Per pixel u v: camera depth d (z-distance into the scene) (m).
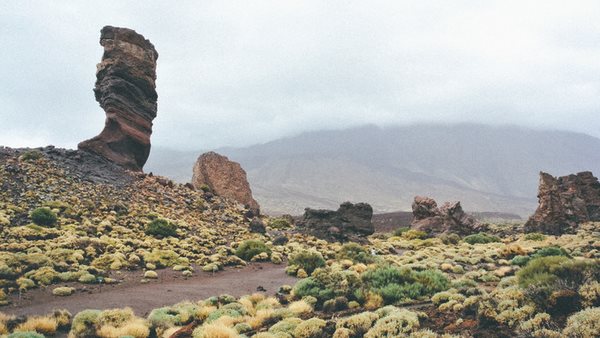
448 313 15.26
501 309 13.16
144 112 61.75
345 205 62.19
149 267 32.12
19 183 43.94
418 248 56.50
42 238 33.75
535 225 68.62
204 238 45.72
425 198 77.44
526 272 15.92
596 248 42.59
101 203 45.81
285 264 39.78
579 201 70.50
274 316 18.03
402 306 18.44
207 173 71.62
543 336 10.86
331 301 19.58
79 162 54.12
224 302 22.55
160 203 52.97
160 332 16.95
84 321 17.30
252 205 73.50
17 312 20.16
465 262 38.12
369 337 13.23
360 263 36.03
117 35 60.00
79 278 26.92
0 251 29.17
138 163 61.75
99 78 60.72
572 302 12.38
